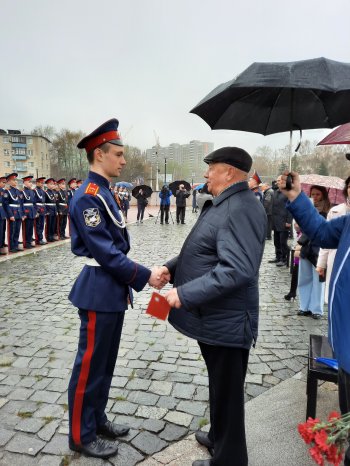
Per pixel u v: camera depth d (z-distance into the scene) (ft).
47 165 246.68
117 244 7.38
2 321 14.75
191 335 6.40
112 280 7.21
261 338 13.60
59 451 7.56
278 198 25.54
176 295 5.92
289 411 9.04
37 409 8.96
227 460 6.37
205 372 10.90
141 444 7.82
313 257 14.97
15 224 30.83
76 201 6.98
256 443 7.91
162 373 10.80
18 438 7.93
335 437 4.21
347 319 5.07
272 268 25.40
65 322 14.69
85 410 7.35
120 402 9.32
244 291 6.20
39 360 11.47
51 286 19.95
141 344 12.75
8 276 22.20
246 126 7.77
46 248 33.06
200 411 9.00
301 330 14.46
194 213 77.66
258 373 11.00
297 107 7.19
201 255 6.29
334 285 5.31
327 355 8.32
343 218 6.04
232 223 5.91
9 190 30.76
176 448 7.70
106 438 8.00
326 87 4.86
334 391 9.87
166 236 41.06
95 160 7.30
